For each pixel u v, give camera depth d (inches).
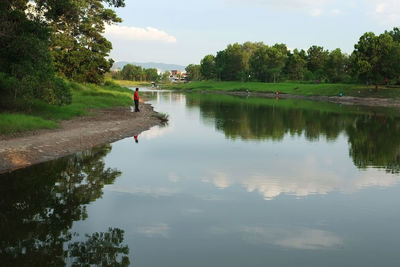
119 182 393.1
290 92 3334.2
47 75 859.4
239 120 1087.6
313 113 1397.6
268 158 538.6
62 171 428.1
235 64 5285.4
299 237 258.4
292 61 4709.6
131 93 2420.0
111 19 2073.1
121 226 272.4
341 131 864.3
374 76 2696.9
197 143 665.0
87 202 325.4
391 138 757.9
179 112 1365.7
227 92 4111.7
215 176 426.3
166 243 244.5
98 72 2033.7
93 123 809.5
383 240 255.1
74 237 251.0
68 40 1828.2
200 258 223.1
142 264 213.6
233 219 291.1
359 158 546.6
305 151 599.8
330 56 3804.1
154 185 385.1
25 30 745.0
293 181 410.3
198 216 296.5
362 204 334.0
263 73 4741.6
